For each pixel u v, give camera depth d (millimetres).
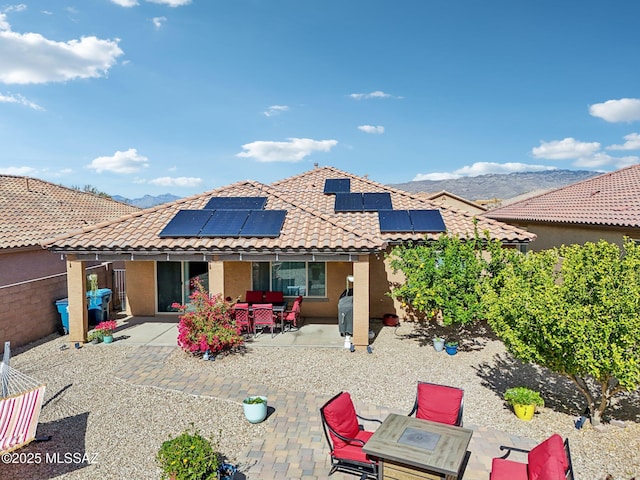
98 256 14445
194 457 6316
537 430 8766
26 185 27375
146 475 7316
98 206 30438
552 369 8703
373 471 7012
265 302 17109
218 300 14008
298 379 11523
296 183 23750
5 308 14023
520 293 8930
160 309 18672
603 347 7535
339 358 13188
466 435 6770
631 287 7703
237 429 8844
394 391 10758
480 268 13492
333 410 7531
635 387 7559
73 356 13492
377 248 13562
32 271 19766
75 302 14430
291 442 8320
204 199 18953
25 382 10172
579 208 21375
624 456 7758
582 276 8500
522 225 26750
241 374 11891
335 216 17938
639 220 15578
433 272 13711
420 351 13906
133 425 9039
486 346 14492
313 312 17953
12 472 7383
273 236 14617
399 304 17484
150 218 16656
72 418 9359
